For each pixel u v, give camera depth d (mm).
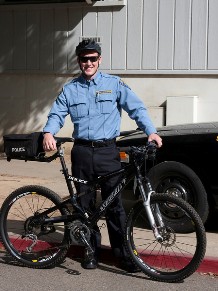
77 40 11656
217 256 5496
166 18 10953
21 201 6633
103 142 5258
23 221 6555
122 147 6316
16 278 5258
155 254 5410
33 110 12156
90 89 5277
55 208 5461
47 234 5578
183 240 5754
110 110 5277
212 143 6133
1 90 12344
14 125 12312
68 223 5391
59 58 11859
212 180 6117
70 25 11703
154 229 5055
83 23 11602
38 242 5613
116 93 5305
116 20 11336
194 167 6188
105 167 5250
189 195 6172
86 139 5270
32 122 12180
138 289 4961
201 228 4895
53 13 11820
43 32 11945
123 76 11391
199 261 4930
